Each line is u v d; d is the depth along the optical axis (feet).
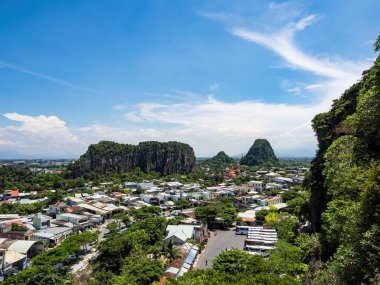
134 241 197.26
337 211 98.22
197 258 197.67
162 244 209.26
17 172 629.10
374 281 59.11
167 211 362.74
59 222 268.00
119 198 417.49
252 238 206.69
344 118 190.49
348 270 70.90
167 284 124.77
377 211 67.62
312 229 197.47
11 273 167.63
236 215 296.92
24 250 192.54
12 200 388.16
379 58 93.71
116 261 177.06
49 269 150.10
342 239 81.20
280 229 204.85
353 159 99.81
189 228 235.20
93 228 285.02
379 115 87.71
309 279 115.14
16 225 243.19
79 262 192.95
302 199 283.38
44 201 367.66
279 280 104.06
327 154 143.33
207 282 110.63
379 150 91.30
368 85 119.55
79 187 531.09
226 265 127.95
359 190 100.27
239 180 574.56
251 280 104.27
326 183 134.41
